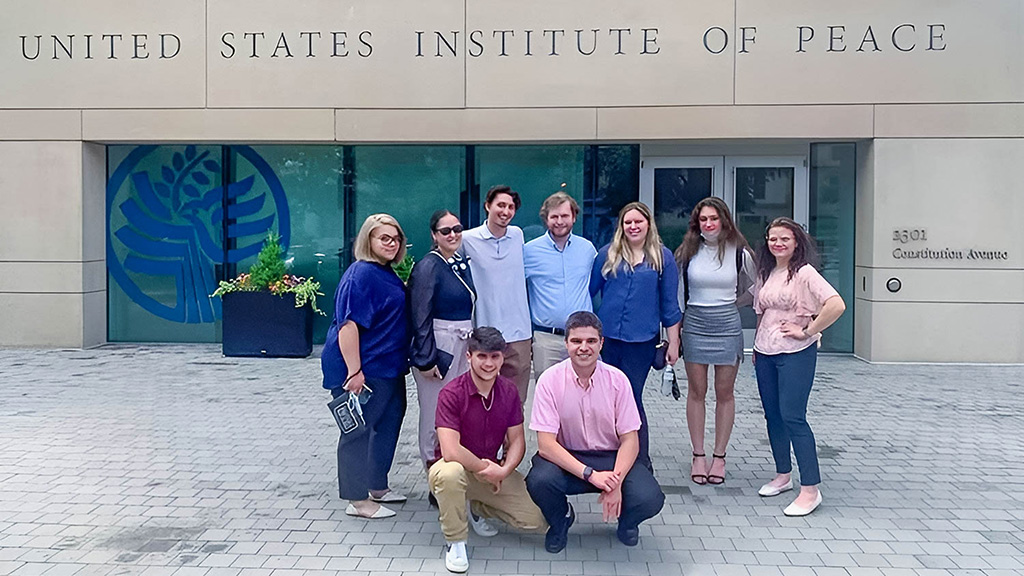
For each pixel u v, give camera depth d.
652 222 5.75
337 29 11.29
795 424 5.38
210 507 5.39
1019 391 9.16
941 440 7.13
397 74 11.26
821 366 10.74
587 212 11.91
